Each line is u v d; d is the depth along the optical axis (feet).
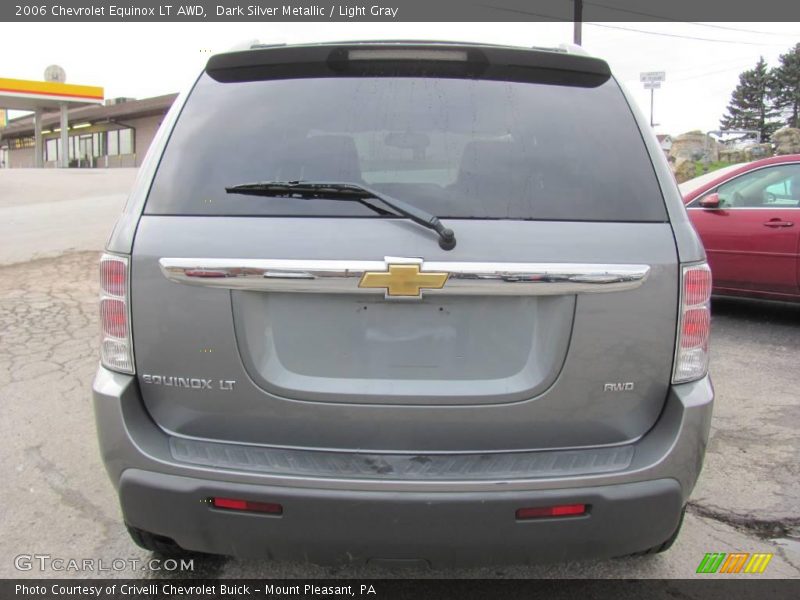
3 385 14.75
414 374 6.48
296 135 7.13
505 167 6.83
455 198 6.60
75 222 38.93
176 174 6.84
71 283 25.04
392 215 6.39
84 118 117.29
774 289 19.31
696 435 6.56
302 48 7.55
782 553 9.07
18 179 66.39
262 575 8.54
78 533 9.41
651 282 6.39
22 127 150.71
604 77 7.75
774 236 18.98
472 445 6.56
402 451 6.57
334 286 6.21
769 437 12.51
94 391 6.69
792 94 214.48
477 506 6.19
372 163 6.97
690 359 6.62
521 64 7.67
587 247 6.34
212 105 7.39
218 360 6.45
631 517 6.37
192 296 6.39
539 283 6.20
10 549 9.03
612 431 6.61
